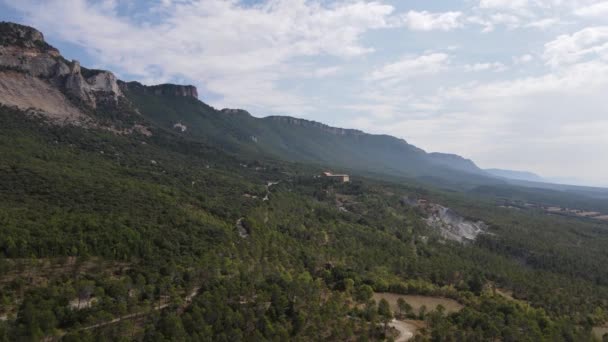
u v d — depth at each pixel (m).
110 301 98.69
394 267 179.12
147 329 90.00
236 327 98.69
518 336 112.44
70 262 115.31
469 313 124.50
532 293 166.38
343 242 197.50
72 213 138.12
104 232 127.94
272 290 117.75
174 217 155.38
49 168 180.75
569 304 154.25
